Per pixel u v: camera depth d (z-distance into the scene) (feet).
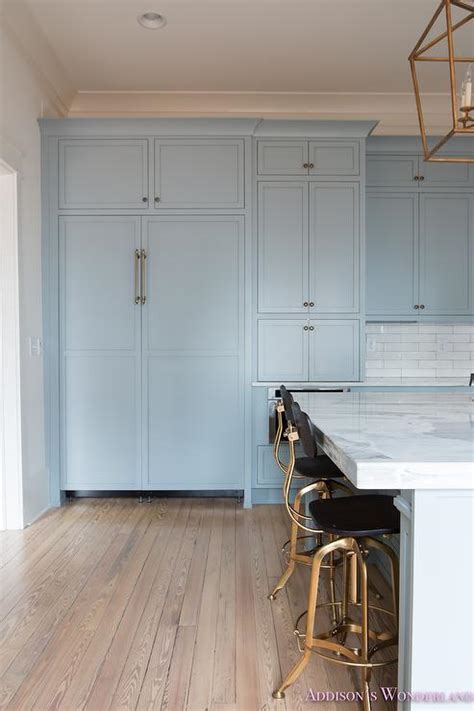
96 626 7.05
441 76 13.12
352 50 11.82
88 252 12.32
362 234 12.62
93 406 12.43
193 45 11.57
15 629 6.98
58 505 12.37
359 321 12.64
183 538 10.29
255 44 11.54
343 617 6.53
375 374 15.19
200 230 12.34
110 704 5.56
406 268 14.20
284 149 12.52
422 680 4.37
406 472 4.13
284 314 12.61
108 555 9.43
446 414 7.00
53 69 12.35
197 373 12.43
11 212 10.73
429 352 15.24
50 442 12.37
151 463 12.45
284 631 6.95
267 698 5.68
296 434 6.12
